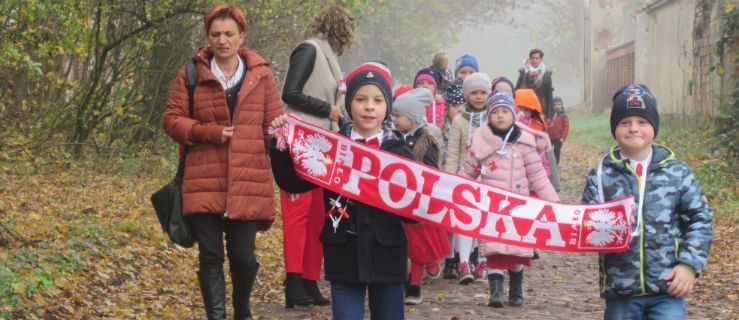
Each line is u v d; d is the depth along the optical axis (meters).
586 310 7.55
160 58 16.80
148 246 9.41
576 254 10.91
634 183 4.57
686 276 4.37
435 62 12.73
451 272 9.04
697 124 25.33
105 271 8.00
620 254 4.56
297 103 7.30
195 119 6.00
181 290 8.27
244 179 5.94
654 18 32.41
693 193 4.49
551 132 17.12
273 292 8.23
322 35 7.53
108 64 16.17
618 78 48.38
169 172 15.64
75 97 16.14
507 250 7.45
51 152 15.55
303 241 7.42
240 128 5.97
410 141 7.76
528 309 7.58
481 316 7.24
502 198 4.94
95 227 9.52
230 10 6.01
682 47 28.00
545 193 7.74
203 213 5.93
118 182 14.06
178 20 15.85
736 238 11.09
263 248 10.64
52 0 11.40
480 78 8.94
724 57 21.19
